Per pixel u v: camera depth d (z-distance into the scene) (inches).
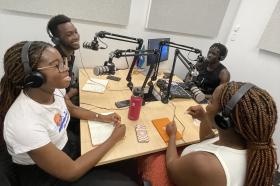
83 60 84.4
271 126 25.7
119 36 60.4
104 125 46.4
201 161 28.7
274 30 82.7
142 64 82.7
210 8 95.7
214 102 30.3
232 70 105.6
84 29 79.4
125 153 40.0
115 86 67.3
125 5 79.7
